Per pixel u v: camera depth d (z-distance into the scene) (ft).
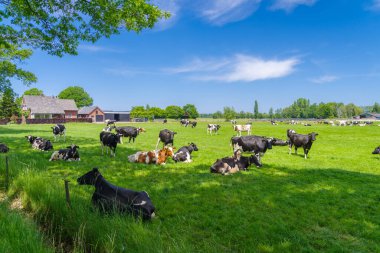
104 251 13.24
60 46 34.99
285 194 27.30
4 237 11.53
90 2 30.01
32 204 18.74
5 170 25.43
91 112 293.23
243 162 39.11
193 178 33.37
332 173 38.32
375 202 25.29
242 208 22.99
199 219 20.47
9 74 75.87
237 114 585.22
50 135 94.43
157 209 22.31
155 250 12.21
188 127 172.76
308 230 19.13
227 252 15.56
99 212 17.71
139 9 30.94
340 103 598.34
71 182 29.25
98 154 50.75
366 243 17.43
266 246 16.43
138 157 42.78
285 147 71.72
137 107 349.41
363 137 103.40
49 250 11.46
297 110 631.56
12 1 29.55
